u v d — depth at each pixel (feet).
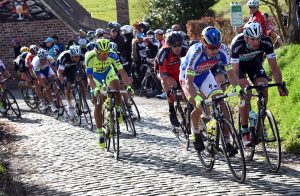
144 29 54.60
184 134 28.96
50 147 32.42
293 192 20.71
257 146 27.96
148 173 25.07
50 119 42.55
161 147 29.94
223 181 22.90
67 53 38.37
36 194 23.61
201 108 23.73
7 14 70.38
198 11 86.94
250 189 21.48
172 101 29.53
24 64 47.60
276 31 52.54
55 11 69.77
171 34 28.25
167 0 86.63
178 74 29.84
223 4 99.81
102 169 26.50
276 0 42.52
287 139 27.40
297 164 24.49
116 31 53.62
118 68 30.12
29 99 48.21
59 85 42.19
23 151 32.04
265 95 24.57
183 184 22.93
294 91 31.32
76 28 70.69
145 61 52.95
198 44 23.73
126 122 34.22
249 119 24.58
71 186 24.20
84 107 37.58
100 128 29.89
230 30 62.69
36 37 70.85
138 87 54.19
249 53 24.47
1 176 26.11
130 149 29.99
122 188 23.12
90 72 30.27
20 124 41.55
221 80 26.45
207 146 24.48
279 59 38.29
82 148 31.45
